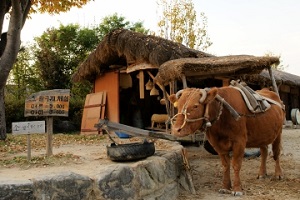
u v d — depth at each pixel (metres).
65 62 25.81
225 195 6.66
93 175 5.29
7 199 4.44
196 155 10.98
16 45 10.02
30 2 11.30
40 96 7.02
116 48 14.01
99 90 16.92
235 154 6.52
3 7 11.08
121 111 16.69
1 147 9.37
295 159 10.37
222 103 6.29
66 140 11.83
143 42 12.81
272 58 8.94
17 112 19.84
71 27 27.36
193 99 5.86
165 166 6.51
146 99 16.58
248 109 6.70
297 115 21.58
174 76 9.05
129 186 5.48
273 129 7.20
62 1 11.52
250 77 13.42
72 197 4.89
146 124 16.44
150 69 13.98
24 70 26.91
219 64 8.88
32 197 4.60
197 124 5.87
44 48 24.95
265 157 7.97
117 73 15.67
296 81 22.56
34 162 6.52
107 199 5.18
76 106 21.34
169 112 10.36
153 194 6.01
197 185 7.50
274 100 7.89
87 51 28.03
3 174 5.54
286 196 6.52
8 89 25.73
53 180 4.80
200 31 27.12
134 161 6.46
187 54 12.21
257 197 6.43
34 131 6.64
